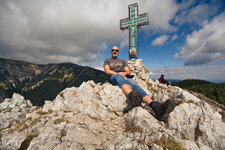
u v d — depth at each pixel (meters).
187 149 1.62
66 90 3.17
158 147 1.60
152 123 1.97
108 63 2.67
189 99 2.68
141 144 1.70
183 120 2.09
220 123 2.16
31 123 2.55
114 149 1.70
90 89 3.14
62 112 2.64
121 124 2.30
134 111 2.24
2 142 2.22
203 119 2.15
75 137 1.88
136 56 5.70
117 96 2.99
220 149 1.92
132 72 5.08
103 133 2.09
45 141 1.84
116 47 2.65
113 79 2.41
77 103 2.79
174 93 3.13
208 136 1.99
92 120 2.40
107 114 2.62
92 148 1.70
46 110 2.87
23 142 2.04
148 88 4.17
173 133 1.93
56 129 2.11
